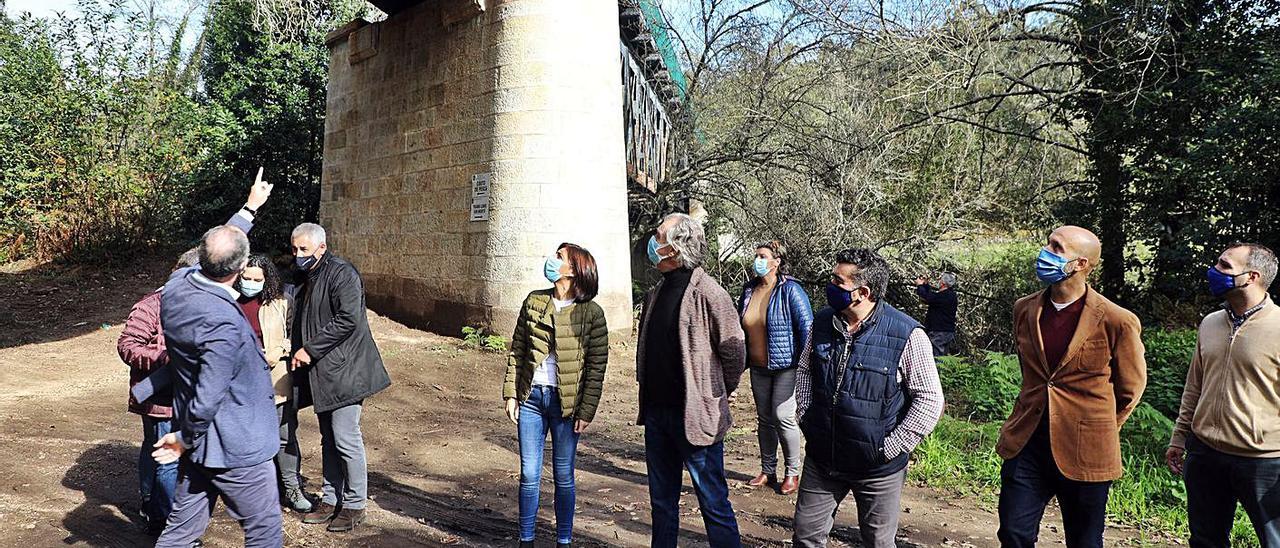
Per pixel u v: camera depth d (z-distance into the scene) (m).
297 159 17.64
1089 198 16.47
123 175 15.91
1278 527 3.76
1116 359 3.44
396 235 12.88
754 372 5.82
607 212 11.49
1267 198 12.50
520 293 10.91
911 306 15.00
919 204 16.50
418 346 11.02
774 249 5.60
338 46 14.59
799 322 5.48
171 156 16.66
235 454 3.38
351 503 4.74
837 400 3.45
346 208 14.19
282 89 17.39
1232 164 12.14
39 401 7.82
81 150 15.77
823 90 16.64
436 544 4.64
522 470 4.34
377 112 13.43
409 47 12.78
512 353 4.40
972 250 16.30
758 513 5.36
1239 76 13.25
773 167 16.41
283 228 17.25
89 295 13.33
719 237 17.95
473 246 11.38
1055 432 3.47
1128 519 5.48
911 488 6.03
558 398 4.30
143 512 4.64
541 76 10.99
